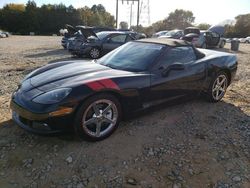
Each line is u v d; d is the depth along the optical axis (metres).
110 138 3.79
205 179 3.14
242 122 4.57
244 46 26.83
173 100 4.48
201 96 5.31
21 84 3.84
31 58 11.86
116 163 3.31
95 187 2.95
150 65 4.12
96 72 3.85
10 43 22.30
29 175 3.08
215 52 5.57
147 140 3.82
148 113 4.23
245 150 3.73
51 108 3.21
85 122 3.45
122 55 4.51
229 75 5.48
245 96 5.95
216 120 4.58
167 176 3.15
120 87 3.64
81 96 3.31
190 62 4.71
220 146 3.79
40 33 77.50
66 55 13.17
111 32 12.10
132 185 2.99
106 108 3.62
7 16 75.19
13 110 3.56
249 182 3.13
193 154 3.57
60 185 2.95
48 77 3.74
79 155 3.40
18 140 3.69
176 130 4.15
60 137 3.75
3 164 3.24
